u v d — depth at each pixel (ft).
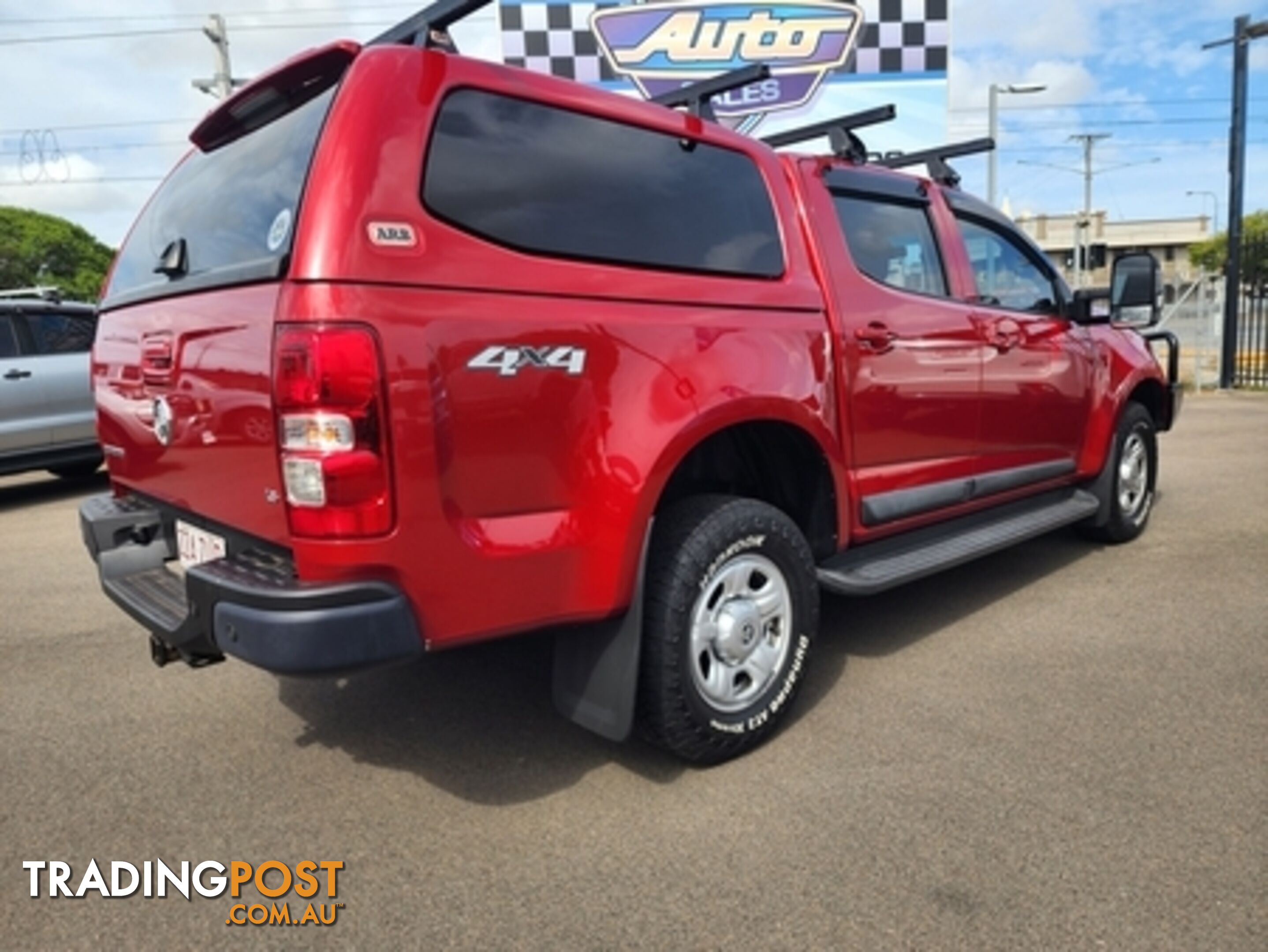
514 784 8.82
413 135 6.96
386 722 10.22
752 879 7.18
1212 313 52.65
